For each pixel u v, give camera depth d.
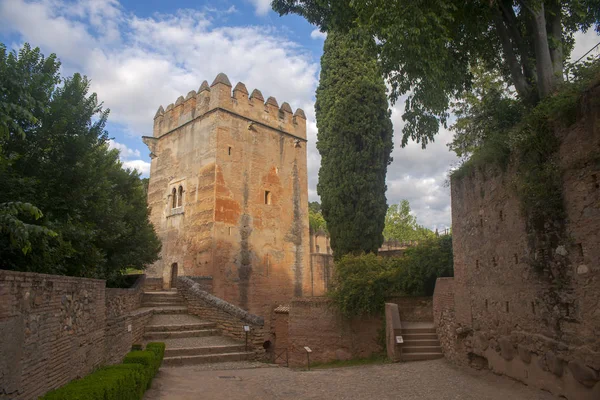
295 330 18.67
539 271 8.69
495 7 11.73
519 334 9.42
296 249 32.06
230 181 28.62
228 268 27.41
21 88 6.42
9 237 7.27
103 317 9.52
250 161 30.25
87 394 5.42
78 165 9.41
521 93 11.89
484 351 11.20
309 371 13.46
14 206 6.01
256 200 30.06
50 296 6.34
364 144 23.23
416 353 14.77
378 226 22.83
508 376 9.94
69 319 7.21
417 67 11.09
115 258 16.81
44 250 8.06
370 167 23.06
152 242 21.22
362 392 10.15
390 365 14.00
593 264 7.20
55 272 9.16
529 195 8.84
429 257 17.58
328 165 23.77
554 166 8.28
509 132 10.03
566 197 7.95
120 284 20.11
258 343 16.28
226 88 29.61
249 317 16.59
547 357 8.32
